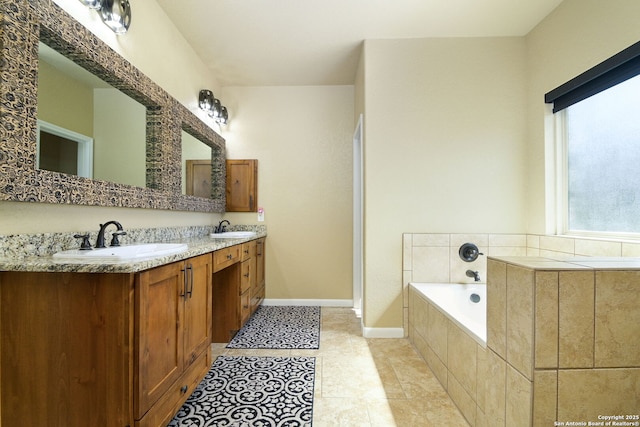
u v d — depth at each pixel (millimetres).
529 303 1086
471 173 2684
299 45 2822
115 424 1161
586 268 1073
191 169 2895
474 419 1501
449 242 2680
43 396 1182
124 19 1762
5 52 1132
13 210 1233
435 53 2701
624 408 1069
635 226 1853
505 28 2578
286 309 3523
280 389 1850
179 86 2613
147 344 1232
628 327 1068
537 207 2539
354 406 1691
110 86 1844
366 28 2564
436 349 2018
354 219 3584
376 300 2703
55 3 1342
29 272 1185
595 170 2123
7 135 1144
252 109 3699
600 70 1930
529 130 2645
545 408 1068
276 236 3688
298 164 3686
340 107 3682
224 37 2689
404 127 2697
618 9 1826
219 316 2596
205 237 2926
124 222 1899
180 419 1566
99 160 1749
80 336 1172
